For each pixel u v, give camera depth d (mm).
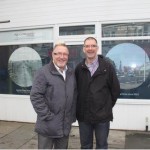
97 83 1765
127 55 3098
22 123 3486
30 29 3467
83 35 3232
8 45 3598
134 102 3066
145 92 3059
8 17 3529
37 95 1608
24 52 3527
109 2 3105
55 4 3307
